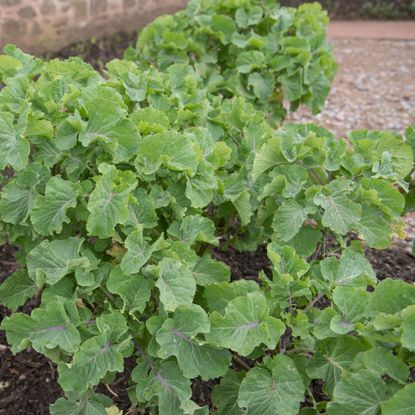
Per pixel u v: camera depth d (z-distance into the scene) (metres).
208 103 1.45
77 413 1.07
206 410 1.06
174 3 3.59
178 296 1.01
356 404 0.89
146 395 1.02
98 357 1.01
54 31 3.02
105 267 1.11
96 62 3.04
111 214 1.05
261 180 1.30
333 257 1.15
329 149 1.29
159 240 1.04
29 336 1.04
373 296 0.94
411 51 3.66
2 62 1.43
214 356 1.03
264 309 1.02
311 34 1.92
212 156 1.23
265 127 1.42
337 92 3.05
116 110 1.14
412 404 0.82
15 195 1.16
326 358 1.03
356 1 4.59
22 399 1.30
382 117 2.79
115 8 3.26
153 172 1.12
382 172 1.26
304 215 1.20
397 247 1.76
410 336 0.85
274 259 1.08
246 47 1.88
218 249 1.63
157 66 1.92
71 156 1.17
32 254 1.08
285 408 0.98
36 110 1.22
